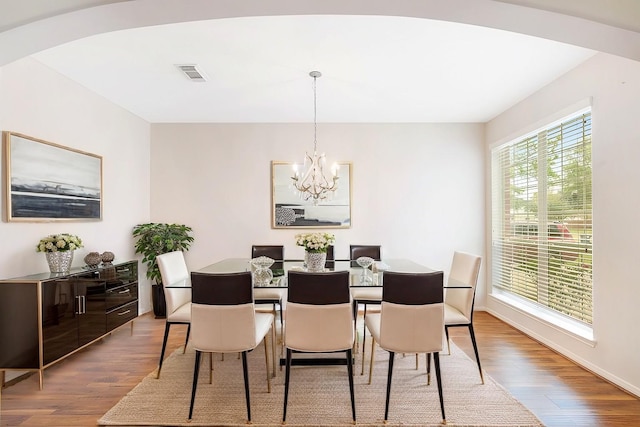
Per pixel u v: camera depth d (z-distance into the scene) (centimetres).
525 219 354
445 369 261
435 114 403
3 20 155
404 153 436
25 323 226
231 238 436
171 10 157
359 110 388
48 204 272
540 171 328
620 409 207
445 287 235
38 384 237
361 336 342
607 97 241
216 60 262
